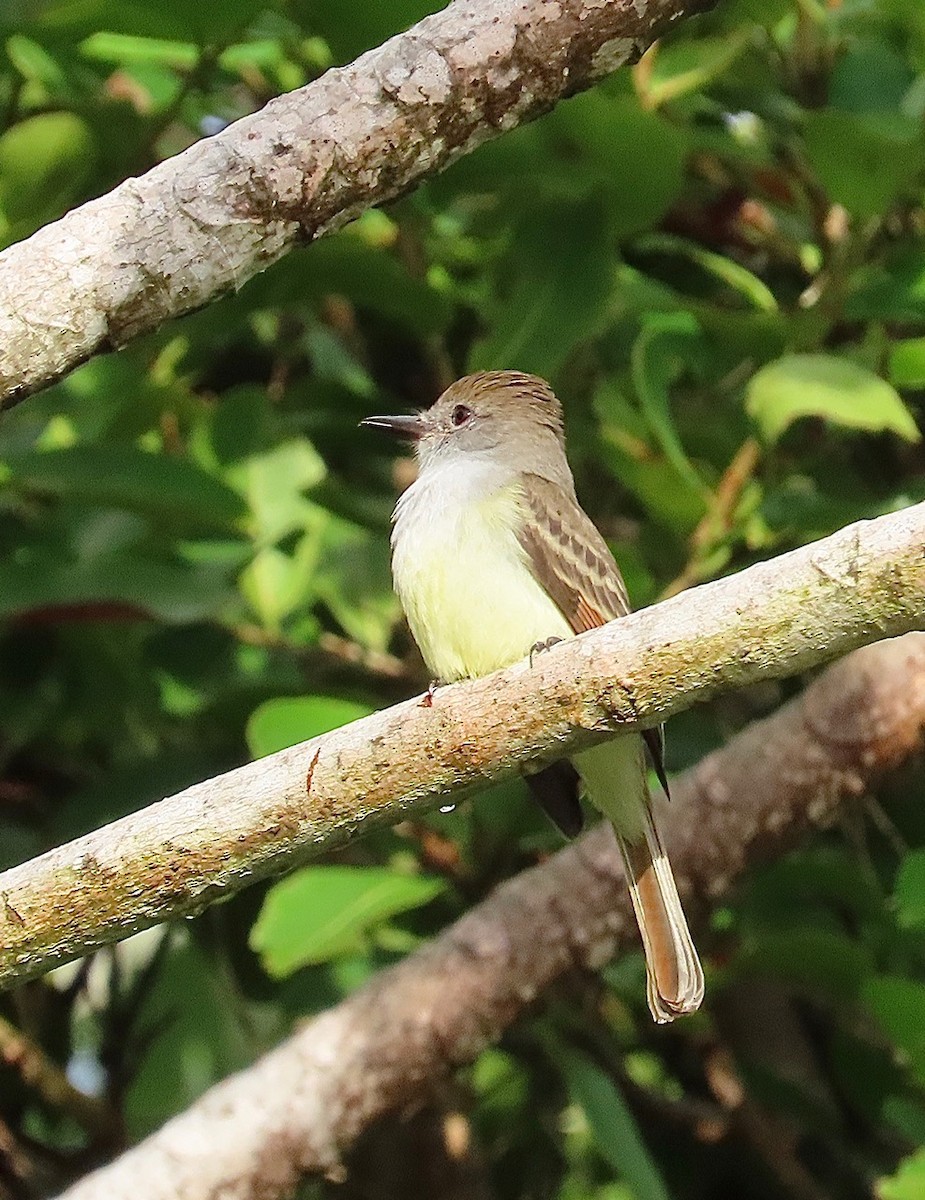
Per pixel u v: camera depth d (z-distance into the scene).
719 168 10.53
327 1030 8.36
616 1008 11.05
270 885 10.03
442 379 10.58
